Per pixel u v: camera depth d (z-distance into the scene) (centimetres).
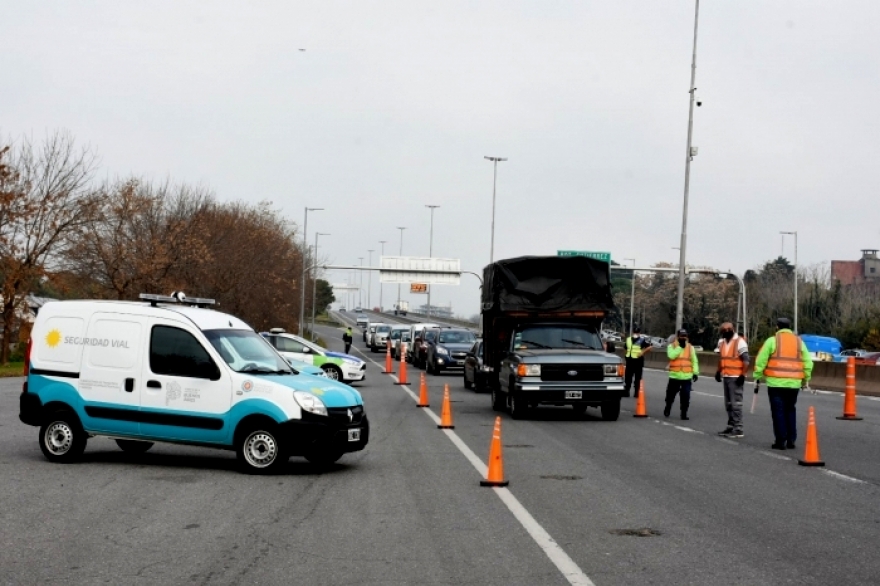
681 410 2211
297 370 1383
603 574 754
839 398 3045
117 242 4922
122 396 1308
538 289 2300
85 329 1340
